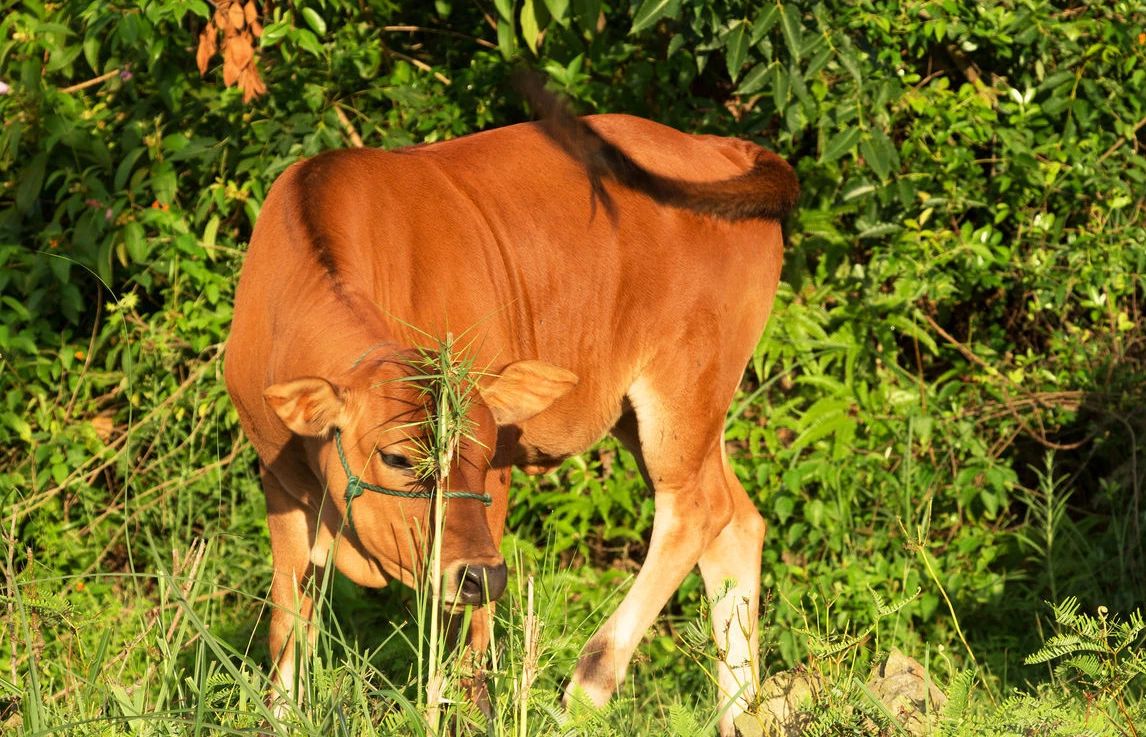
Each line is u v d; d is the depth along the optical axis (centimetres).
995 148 1145
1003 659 954
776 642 953
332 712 509
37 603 590
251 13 912
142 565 1045
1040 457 1165
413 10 1218
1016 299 1199
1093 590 1009
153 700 628
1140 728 517
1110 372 1092
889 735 523
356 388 577
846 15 1009
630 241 780
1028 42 1088
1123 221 1137
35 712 517
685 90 1089
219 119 1068
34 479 983
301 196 676
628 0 1070
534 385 600
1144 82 1130
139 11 951
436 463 547
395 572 598
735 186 810
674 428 811
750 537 873
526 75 749
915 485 1053
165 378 1049
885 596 999
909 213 1137
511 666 580
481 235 721
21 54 1053
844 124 1030
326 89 1055
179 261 1036
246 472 1063
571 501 1059
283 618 704
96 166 1059
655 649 968
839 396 1061
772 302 881
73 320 1047
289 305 647
